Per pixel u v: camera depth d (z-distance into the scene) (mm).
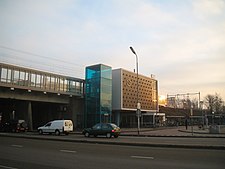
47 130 36281
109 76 56938
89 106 55344
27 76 46969
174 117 84562
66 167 10047
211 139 24109
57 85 52125
